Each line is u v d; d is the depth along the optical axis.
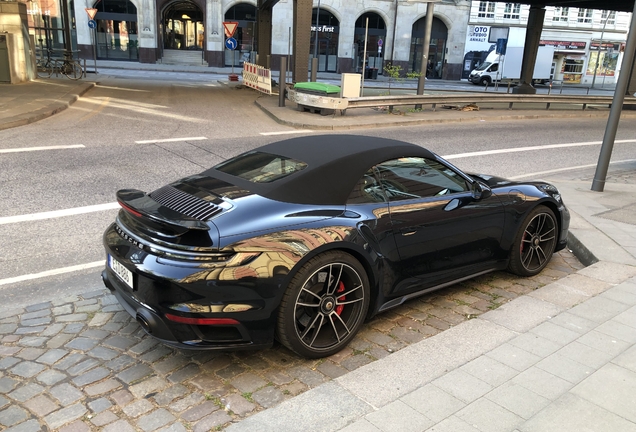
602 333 3.44
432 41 46.06
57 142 10.05
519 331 3.55
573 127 16.41
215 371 3.13
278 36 42.75
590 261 4.97
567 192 7.59
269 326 2.99
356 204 3.44
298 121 14.09
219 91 22.12
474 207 4.02
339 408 2.69
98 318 3.79
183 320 2.82
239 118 14.87
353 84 16.06
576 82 49.78
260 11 24.22
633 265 4.72
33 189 7.03
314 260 3.10
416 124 15.31
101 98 17.20
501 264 4.41
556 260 5.18
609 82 50.72
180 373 3.11
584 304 3.88
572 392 2.75
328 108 15.27
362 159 3.60
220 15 41.44
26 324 3.69
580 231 5.61
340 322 3.37
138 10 40.44
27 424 2.62
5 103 13.82
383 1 43.88
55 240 5.37
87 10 27.52
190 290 2.80
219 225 2.96
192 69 37.94
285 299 3.01
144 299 2.94
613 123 7.39
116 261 3.22
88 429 2.58
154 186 7.47
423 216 3.68
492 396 2.72
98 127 11.95
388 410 2.60
